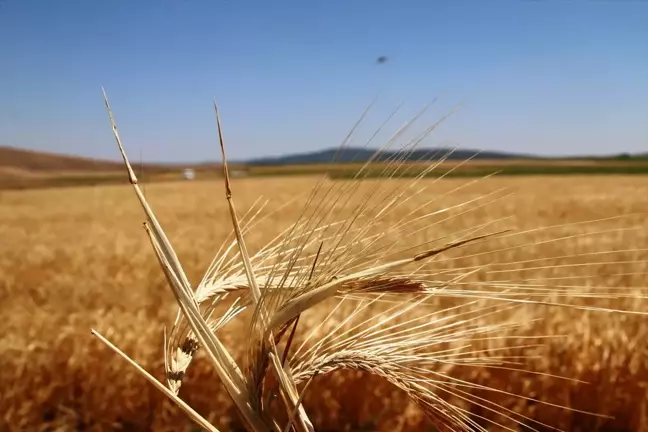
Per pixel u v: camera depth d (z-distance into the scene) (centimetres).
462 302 668
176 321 176
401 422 558
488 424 549
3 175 7825
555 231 1753
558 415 558
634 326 665
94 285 1047
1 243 1897
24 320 777
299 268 154
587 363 564
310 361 170
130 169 155
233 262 182
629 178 4966
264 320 150
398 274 147
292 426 153
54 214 3161
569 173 5862
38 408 595
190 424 588
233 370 150
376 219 142
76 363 606
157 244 152
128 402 595
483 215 2186
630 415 571
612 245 1460
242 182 5403
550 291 131
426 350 536
